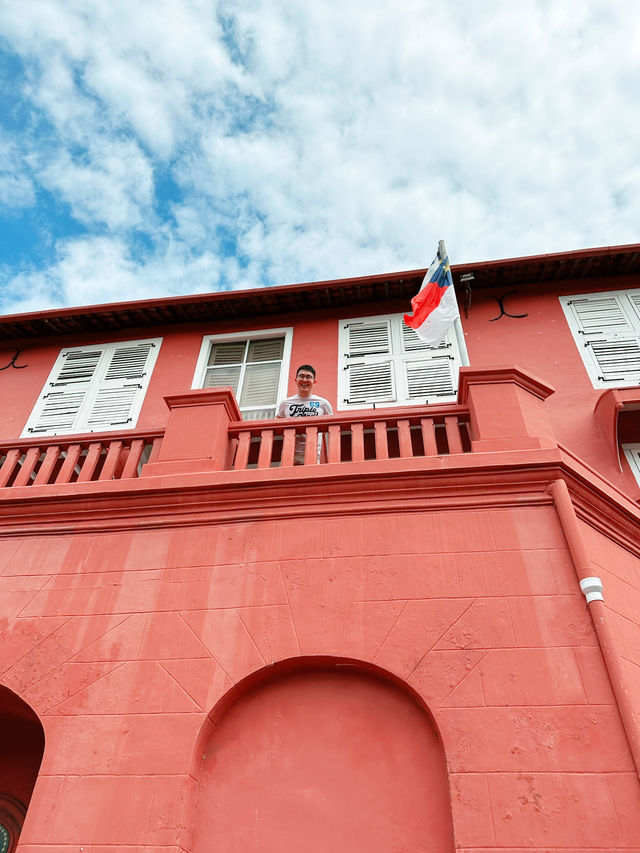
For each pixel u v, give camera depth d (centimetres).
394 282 891
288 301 927
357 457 537
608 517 508
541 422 539
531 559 446
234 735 420
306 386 670
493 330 863
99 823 379
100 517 526
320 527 487
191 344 948
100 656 450
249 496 509
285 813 385
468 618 425
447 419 550
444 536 466
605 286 887
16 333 995
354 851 366
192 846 379
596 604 411
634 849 330
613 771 355
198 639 445
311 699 426
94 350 973
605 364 801
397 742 400
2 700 481
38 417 898
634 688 407
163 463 549
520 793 354
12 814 592
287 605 451
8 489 550
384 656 418
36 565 509
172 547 498
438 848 359
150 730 411
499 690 392
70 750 410
